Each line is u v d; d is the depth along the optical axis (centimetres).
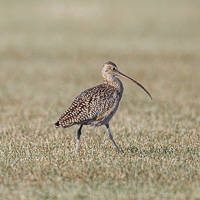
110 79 1513
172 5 7338
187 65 3853
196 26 5947
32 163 1276
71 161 1288
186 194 1055
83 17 6588
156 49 4622
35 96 2658
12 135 1675
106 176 1167
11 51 4522
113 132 1744
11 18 6519
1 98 2570
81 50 4600
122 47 4756
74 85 3053
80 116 1380
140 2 7600
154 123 1917
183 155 1371
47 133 1728
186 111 2216
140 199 1029
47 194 1062
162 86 3017
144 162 1282
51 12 6888
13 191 1082
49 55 4353
